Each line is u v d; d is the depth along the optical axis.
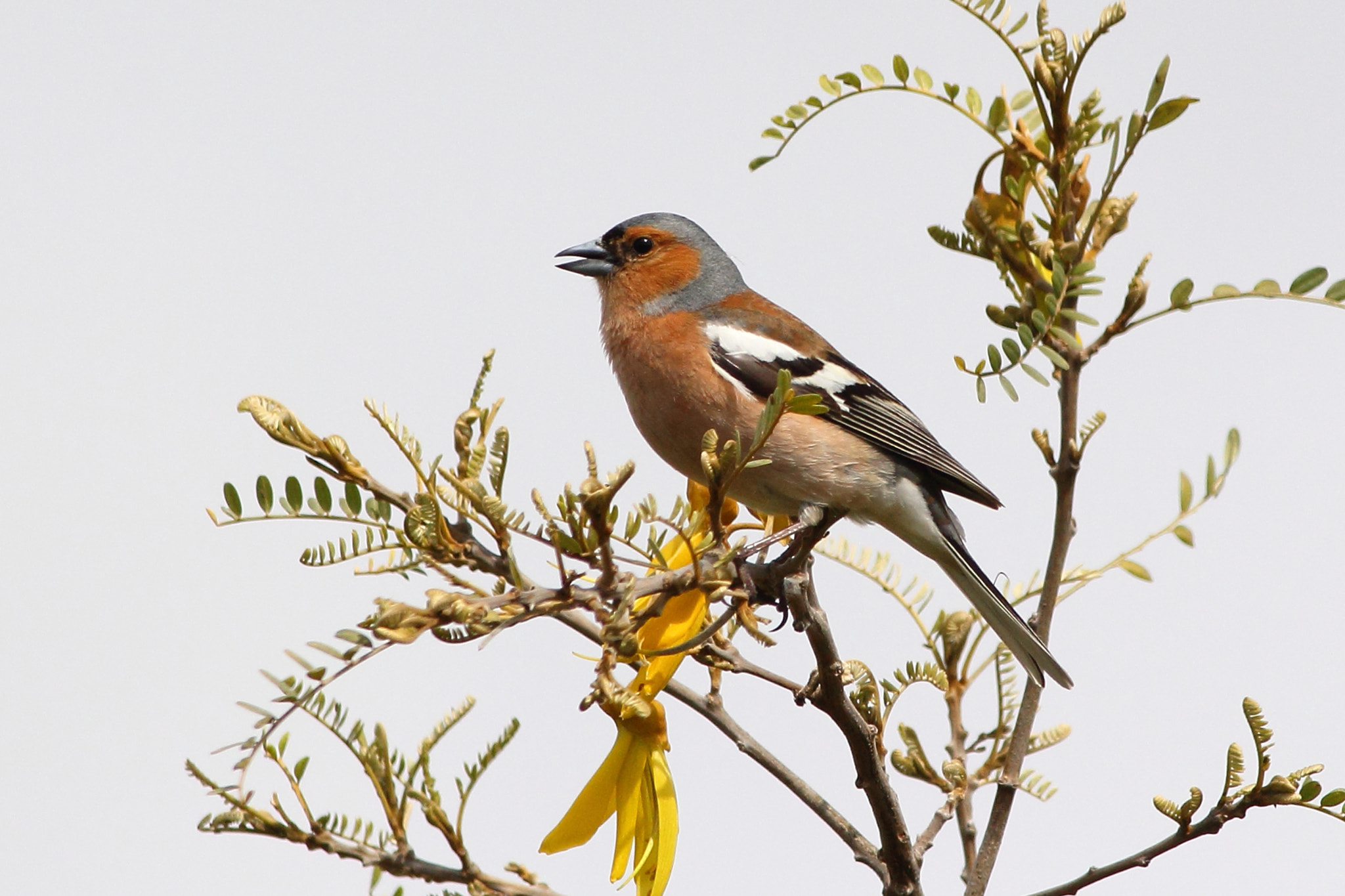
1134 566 7.89
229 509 5.50
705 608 6.33
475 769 5.96
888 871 6.71
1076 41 7.21
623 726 6.20
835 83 7.51
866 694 6.70
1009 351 6.20
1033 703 7.23
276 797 5.87
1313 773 5.95
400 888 5.90
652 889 5.99
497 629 4.69
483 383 5.35
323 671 4.38
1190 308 6.81
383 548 5.54
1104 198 7.05
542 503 5.08
